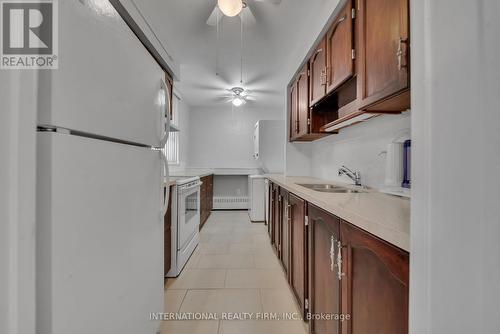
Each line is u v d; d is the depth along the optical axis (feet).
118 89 2.70
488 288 1.05
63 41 1.88
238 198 17.28
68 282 1.96
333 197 4.11
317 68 6.68
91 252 2.26
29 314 1.63
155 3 6.15
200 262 8.17
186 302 5.82
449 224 1.19
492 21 1.03
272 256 8.69
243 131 17.37
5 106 1.57
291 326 4.96
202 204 12.72
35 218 1.70
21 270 1.60
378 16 3.77
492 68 1.04
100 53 2.36
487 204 1.06
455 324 1.16
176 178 7.95
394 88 3.37
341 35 5.20
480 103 1.07
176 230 7.18
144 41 5.11
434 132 1.26
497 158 1.03
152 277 3.77
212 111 17.21
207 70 10.49
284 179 8.66
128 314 2.97
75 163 2.04
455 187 1.17
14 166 1.58
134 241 3.13
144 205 3.44
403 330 1.97
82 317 2.14
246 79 11.53
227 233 11.55
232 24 7.13
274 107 17.10
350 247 2.85
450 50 1.18
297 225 5.44
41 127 1.80
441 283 1.22
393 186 4.34
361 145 6.13
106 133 2.47
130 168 3.01
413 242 1.41
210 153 17.20
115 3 3.86
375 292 2.39
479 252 1.08
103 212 2.44
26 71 1.65
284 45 8.39
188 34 7.69
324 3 5.93
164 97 4.22
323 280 3.76
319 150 9.25
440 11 1.23
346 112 5.89
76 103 2.04
